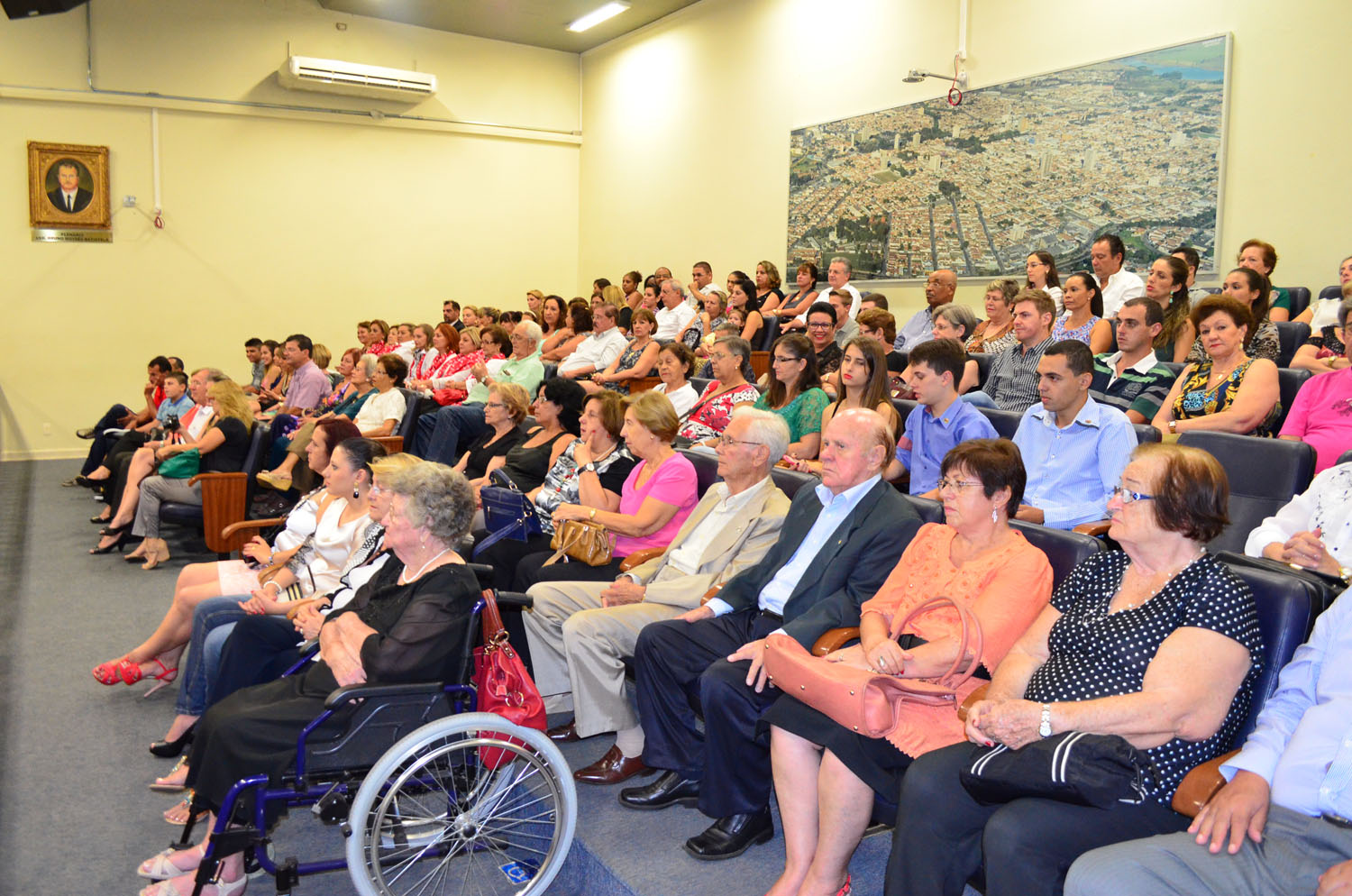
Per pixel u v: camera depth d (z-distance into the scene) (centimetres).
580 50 1108
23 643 387
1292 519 221
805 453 381
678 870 215
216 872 196
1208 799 156
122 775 277
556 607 283
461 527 231
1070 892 148
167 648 322
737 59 891
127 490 543
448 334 824
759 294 821
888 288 749
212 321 956
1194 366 352
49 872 227
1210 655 162
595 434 345
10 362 880
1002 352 426
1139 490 173
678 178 977
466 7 962
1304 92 506
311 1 966
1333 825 150
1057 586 206
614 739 285
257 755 199
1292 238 514
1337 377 296
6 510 662
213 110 936
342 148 1003
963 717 187
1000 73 655
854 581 232
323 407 743
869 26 754
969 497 208
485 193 1081
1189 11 552
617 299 823
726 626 251
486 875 231
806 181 818
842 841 191
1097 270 546
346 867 201
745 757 221
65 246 891
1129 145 583
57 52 869
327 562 295
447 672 214
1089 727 162
